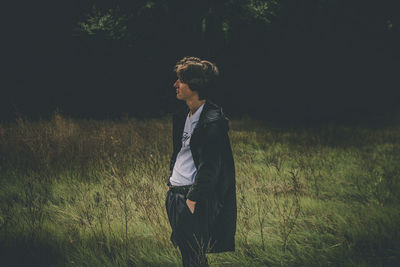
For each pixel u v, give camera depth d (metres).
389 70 19.27
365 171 6.05
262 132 10.45
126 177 4.85
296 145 8.33
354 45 17.03
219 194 2.29
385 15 15.55
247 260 3.02
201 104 2.29
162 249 3.13
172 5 12.91
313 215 4.03
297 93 17.92
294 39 15.41
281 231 3.46
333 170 6.09
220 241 2.38
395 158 7.30
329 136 10.02
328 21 14.75
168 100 14.34
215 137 2.14
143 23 12.70
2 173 5.12
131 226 3.48
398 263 3.06
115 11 12.02
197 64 2.23
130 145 6.60
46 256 2.96
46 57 13.34
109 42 12.09
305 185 5.14
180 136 2.42
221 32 12.72
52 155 5.62
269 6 12.42
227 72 16.03
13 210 3.77
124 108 14.08
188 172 2.30
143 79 14.37
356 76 18.89
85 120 10.70
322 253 3.15
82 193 4.43
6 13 12.54
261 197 4.38
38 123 8.30
